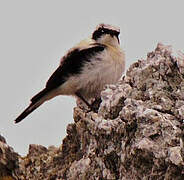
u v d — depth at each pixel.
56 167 14.39
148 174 11.65
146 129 11.82
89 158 13.20
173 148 11.38
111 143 12.59
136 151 11.72
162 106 12.68
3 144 13.34
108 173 12.51
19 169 13.60
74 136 14.68
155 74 13.68
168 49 14.48
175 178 11.28
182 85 13.39
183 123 12.01
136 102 12.80
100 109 13.73
